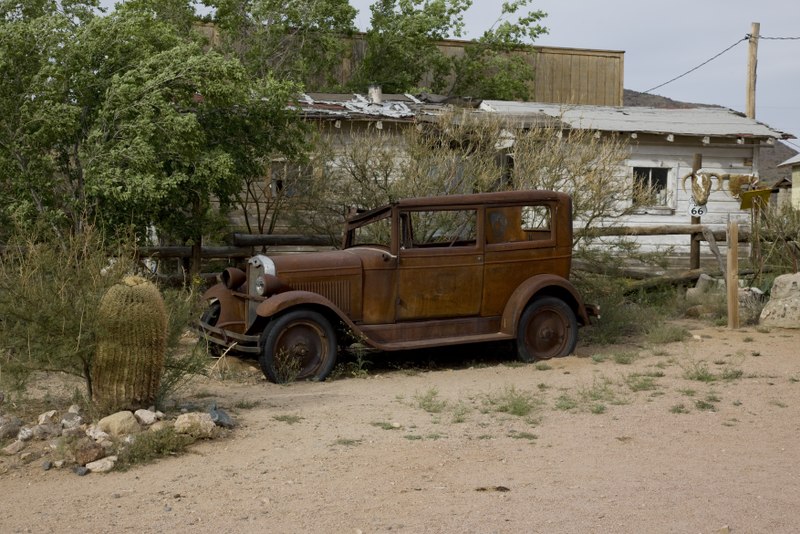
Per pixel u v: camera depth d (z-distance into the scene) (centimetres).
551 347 988
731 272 1191
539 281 967
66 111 1023
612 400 757
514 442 622
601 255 1276
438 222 1080
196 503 489
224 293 958
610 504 480
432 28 2403
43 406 695
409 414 711
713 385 814
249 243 1341
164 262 1326
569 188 1231
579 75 2794
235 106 1203
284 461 572
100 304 645
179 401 722
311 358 881
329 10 2044
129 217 1052
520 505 479
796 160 2892
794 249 1426
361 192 1282
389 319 934
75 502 494
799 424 670
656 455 587
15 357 654
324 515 467
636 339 1123
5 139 1032
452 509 474
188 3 1895
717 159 1834
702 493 499
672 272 1538
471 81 2500
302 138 1281
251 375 903
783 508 471
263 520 461
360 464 564
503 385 839
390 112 1598
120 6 1220
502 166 1264
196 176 1067
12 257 761
